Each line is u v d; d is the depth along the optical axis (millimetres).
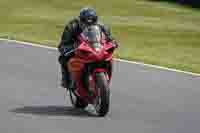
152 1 127688
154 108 39375
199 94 45625
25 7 113000
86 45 35656
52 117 35281
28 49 66750
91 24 36906
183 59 69875
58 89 45125
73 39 37656
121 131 32156
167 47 80250
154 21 104938
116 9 115875
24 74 50969
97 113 36000
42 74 51438
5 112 36375
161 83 49750
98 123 33906
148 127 33500
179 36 90875
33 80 48344
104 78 35031
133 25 98750
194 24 104438
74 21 37688
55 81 48406
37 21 97750
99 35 36281
